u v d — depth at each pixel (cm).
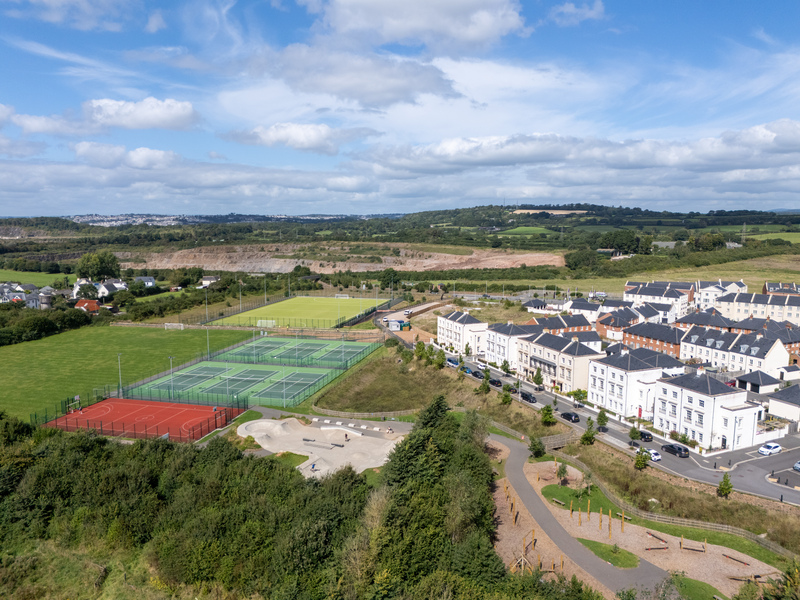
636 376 10738
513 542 7125
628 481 8388
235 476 7825
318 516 6575
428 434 8612
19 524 7438
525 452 9838
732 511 7450
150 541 7006
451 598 5394
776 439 9606
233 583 6075
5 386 14150
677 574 6350
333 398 13050
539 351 13175
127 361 16625
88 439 9150
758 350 12494
